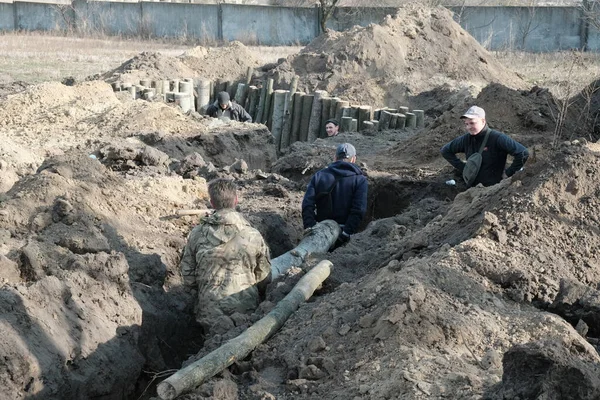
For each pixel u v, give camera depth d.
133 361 5.69
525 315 5.12
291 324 5.50
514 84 21.25
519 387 3.93
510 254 5.71
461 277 5.39
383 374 4.52
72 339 5.26
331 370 4.74
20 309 5.10
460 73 21.14
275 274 7.01
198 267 6.26
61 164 7.57
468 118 8.66
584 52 30.58
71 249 6.44
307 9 37.09
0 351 4.74
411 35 21.67
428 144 12.71
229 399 4.63
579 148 6.37
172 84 19.75
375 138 15.21
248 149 13.62
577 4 34.28
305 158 12.49
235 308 6.11
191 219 7.90
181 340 6.61
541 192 6.14
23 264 5.96
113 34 38.25
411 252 6.59
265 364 5.08
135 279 6.50
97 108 14.06
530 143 12.02
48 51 30.77
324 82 20.45
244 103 20.30
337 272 6.83
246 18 37.72
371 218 10.95
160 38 37.19
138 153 10.13
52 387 4.94
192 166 10.48
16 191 7.08
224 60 22.56
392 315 4.85
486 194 6.86
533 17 33.56
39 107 14.11
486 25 34.19
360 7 36.66
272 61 29.38
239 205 9.42
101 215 7.11
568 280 5.31
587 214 6.05
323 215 8.66
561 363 3.78
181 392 4.55
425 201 9.25
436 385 4.28
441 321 4.89
